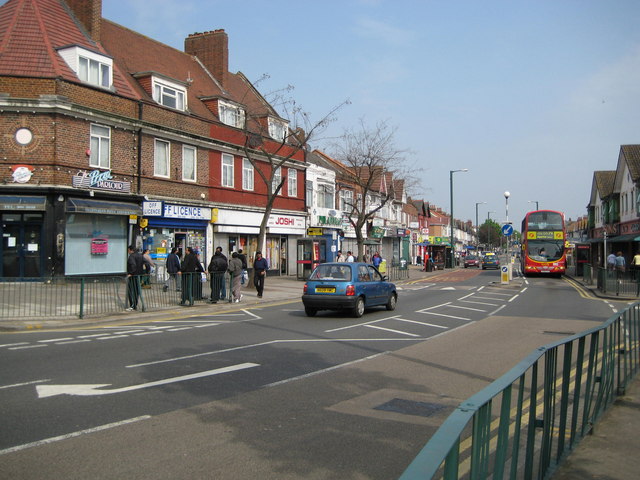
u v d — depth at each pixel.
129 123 22.19
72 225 20.27
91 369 8.12
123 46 26.22
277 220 32.38
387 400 6.69
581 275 39.50
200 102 28.27
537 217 38.16
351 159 36.28
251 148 29.12
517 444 3.56
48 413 5.88
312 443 5.10
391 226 57.16
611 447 5.04
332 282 15.23
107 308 15.02
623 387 6.94
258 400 6.56
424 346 10.76
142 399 6.49
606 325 6.13
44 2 22.77
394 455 4.83
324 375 8.01
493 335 12.34
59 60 20.55
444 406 6.47
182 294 17.41
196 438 5.17
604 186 52.09
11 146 19.30
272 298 20.67
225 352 9.70
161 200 23.52
